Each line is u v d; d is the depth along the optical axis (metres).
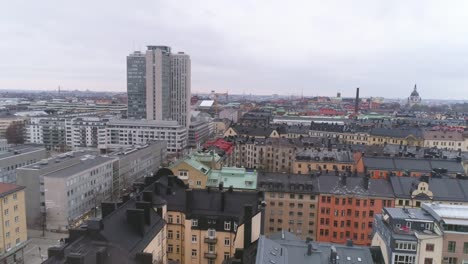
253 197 91.12
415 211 81.44
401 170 158.00
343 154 183.75
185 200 90.62
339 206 121.06
